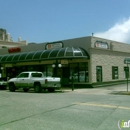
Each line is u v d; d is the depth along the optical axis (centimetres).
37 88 2084
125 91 2048
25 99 1429
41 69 3031
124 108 1031
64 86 2769
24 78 2192
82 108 1038
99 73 2686
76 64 2688
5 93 1980
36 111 981
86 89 2386
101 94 1847
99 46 2709
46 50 2759
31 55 2856
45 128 700
